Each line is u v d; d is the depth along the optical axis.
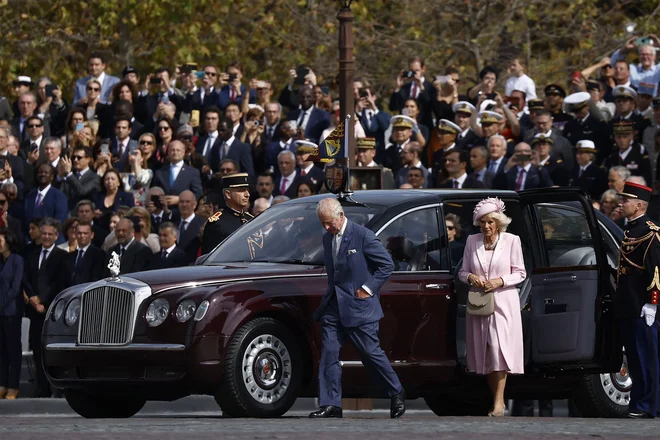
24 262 63.09
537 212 46.25
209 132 73.25
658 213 59.50
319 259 43.59
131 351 41.31
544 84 113.06
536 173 64.19
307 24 122.44
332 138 49.53
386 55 116.31
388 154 72.56
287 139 72.69
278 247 44.94
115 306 42.22
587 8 115.38
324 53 121.62
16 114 82.38
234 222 52.62
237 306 40.97
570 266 45.56
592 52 114.31
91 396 45.75
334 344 40.88
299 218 45.59
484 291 43.53
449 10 114.06
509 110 70.94
